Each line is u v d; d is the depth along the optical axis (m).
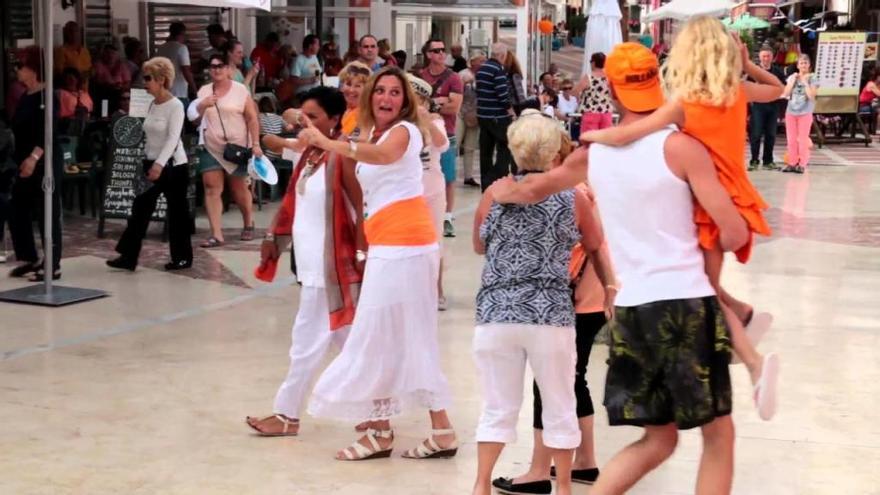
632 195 5.81
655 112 5.79
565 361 7.06
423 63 24.39
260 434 8.71
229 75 16.42
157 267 14.80
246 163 16.06
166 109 14.22
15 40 20.83
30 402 9.41
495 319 7.00
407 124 7.87
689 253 5.81
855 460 8.28
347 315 8.27
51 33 12.60
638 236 5.85
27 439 8.55
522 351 7.09
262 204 19.73
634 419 5.95
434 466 8.13
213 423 8.98
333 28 29.11
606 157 5.89
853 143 33.38
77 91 18.44
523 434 8.76
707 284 5.83
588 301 7.62
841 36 31.64
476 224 7.33
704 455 6.02
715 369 5.80
